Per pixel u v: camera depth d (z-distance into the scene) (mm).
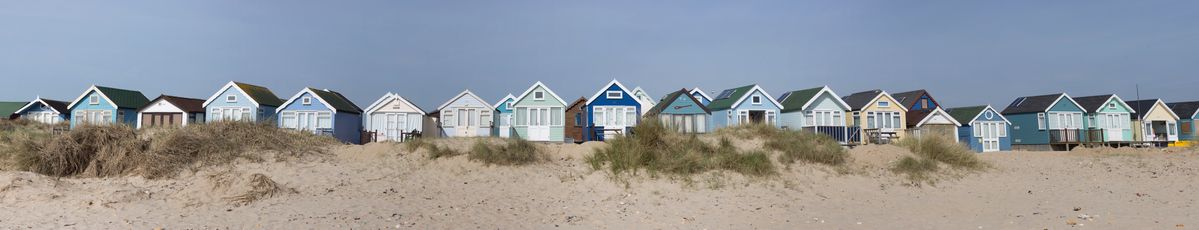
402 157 17859
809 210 13523
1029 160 21000
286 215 11625
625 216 12727
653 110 33906
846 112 37719
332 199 13422
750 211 13359
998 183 17344
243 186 13336
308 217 11492
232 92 36156
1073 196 15258
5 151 15984
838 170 17547
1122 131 43156
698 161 16750
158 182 14758
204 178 14961
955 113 43562
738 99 33750
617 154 17281
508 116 38750
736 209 13562
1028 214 12695
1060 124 42531
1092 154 23219
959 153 19312
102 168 15594
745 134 20281
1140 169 19609
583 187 15836
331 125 35188
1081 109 42781
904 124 37938
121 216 11281
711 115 34312
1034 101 44531
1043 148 42312
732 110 33750
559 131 32438
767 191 15445
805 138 19625
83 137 16328
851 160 18453
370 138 32281
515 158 17594
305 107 35094
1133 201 14398
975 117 39875
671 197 14742
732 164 16875
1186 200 14461
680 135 18859
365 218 11508
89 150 16125
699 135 19797
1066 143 41094
